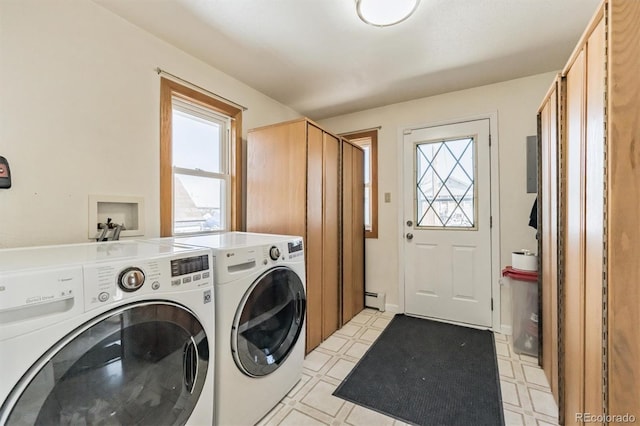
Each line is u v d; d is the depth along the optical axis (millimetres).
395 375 1891
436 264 2900
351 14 1692
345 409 1566
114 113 1689
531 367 1980
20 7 1346
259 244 1505
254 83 2621
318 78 2527
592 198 1094
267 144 2359
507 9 1650
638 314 893
